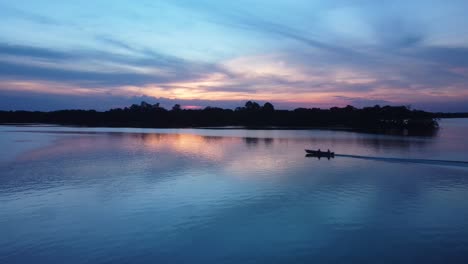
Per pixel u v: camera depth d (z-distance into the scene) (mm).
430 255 14703
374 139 75562
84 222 18359
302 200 22547
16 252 14977
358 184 27328
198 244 15773
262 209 20641
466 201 22578
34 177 28938
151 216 19297
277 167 35188
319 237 16516
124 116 185750
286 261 14188
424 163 38594
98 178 28719
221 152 48250
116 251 15078
